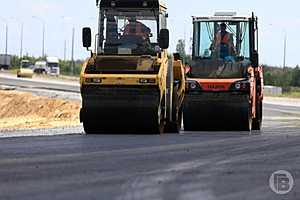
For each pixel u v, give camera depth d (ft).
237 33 197.36
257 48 200.64
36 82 648.79
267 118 305.53
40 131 194.70
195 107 192.85
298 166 111.34
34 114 385.70
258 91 211.00
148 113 176.24
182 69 193.98
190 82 193.06
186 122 194.90
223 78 192.95
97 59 180.14
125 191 84.99
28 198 79.41
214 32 197.67
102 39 182.91
